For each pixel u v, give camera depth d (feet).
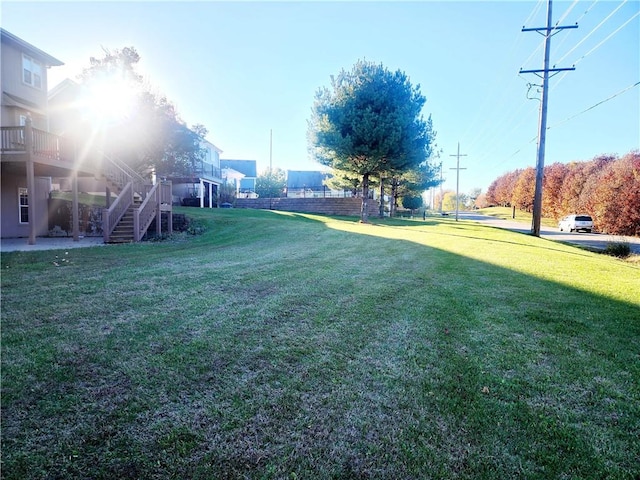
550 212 133.69
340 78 66.18
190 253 29.71
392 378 9.14
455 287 18.75
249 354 10.45
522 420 7.46
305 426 7.23
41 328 12.24
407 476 5.96
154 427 7.16
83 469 6.07
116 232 42.14
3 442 6.68
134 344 11.03
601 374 9.50
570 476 5.97
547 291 18.25
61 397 8.17
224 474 5.98
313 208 97.86
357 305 15.26
